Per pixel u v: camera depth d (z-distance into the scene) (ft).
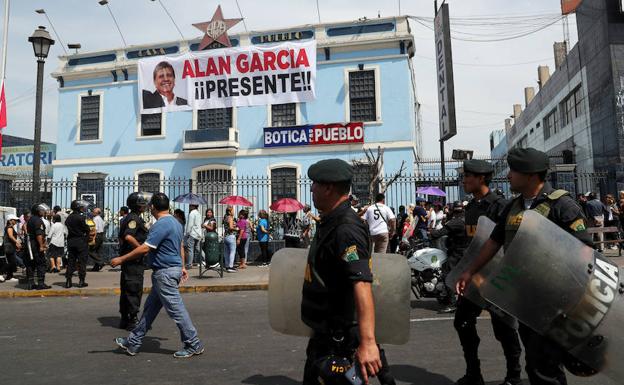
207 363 16.40
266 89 63.93
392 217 33.06
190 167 69.15
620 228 46.70
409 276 8.28
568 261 8.05
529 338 9.52
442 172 56.13
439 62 58.85
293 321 8.58
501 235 10.91
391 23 65.16
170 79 66.03
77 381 14.65
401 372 14.85
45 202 55.93
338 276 7.44
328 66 66.39
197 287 34.47
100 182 61.36
